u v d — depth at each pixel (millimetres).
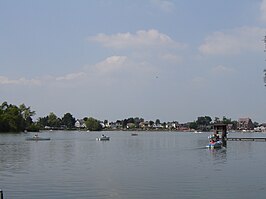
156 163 65000
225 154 84500
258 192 37938
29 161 69125
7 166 60688
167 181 44375
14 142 140125
